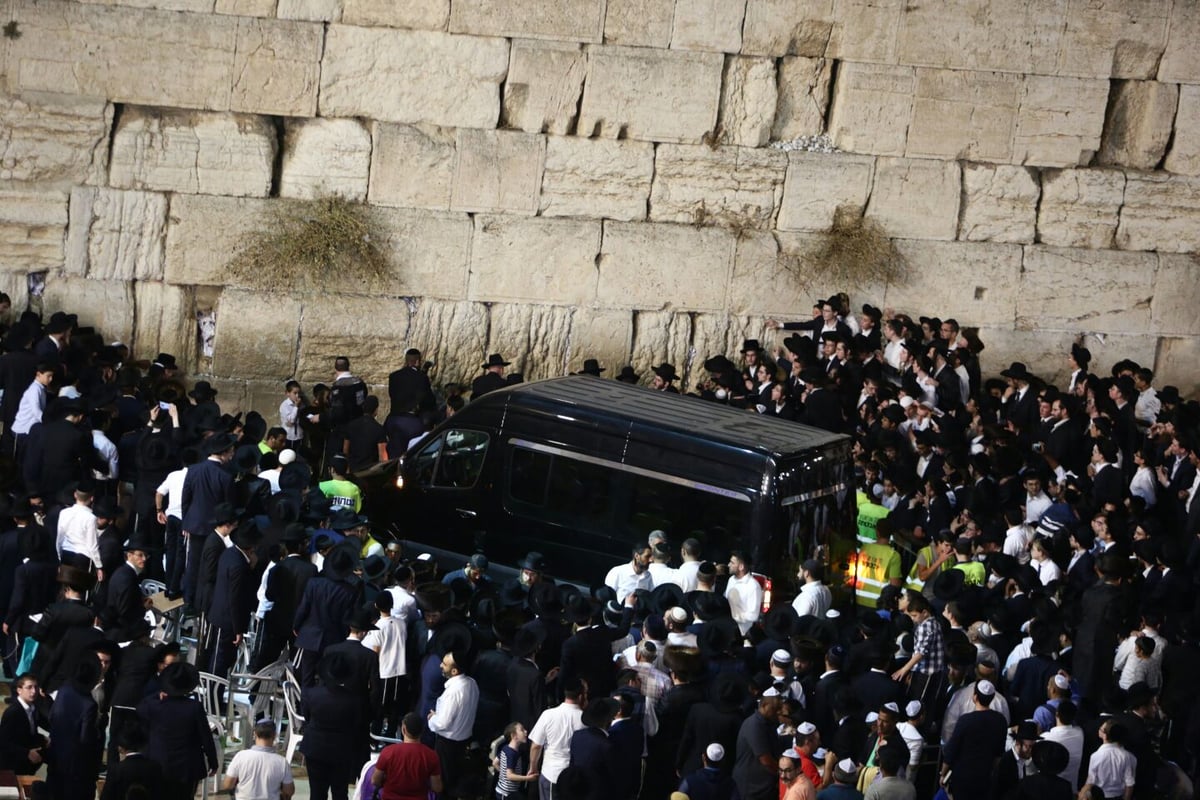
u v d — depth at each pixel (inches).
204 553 831.7
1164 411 1155.3
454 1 1200.2
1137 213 1306.6
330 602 776.9
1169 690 810.8
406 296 1240.2
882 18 1245.7
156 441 967.6
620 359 1274.6
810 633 773.9
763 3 1231.5
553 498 952.3
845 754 701.9
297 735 784.3
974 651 762.2
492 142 1227.2
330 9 1188.5
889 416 1094.4
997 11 1254.3
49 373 1008.2
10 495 868.0
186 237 1201.4
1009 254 1300.4
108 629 745.6
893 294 1291.8
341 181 1217.4
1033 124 1280.8
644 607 819.4
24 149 1169.4
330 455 1121.4
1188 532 1038.4
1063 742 719.7
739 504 901.2
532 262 1251.2
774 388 1153.4
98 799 725.9
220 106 1189.7
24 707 684.1
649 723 731.4
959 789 715.4
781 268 1278.3
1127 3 1264.8
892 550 944.3
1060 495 1031.6
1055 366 1320.1
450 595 762.8
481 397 987.3
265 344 1222.3
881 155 1273.4
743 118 1252.5
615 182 1249.4
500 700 736.3
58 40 1159.6
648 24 1224.2
